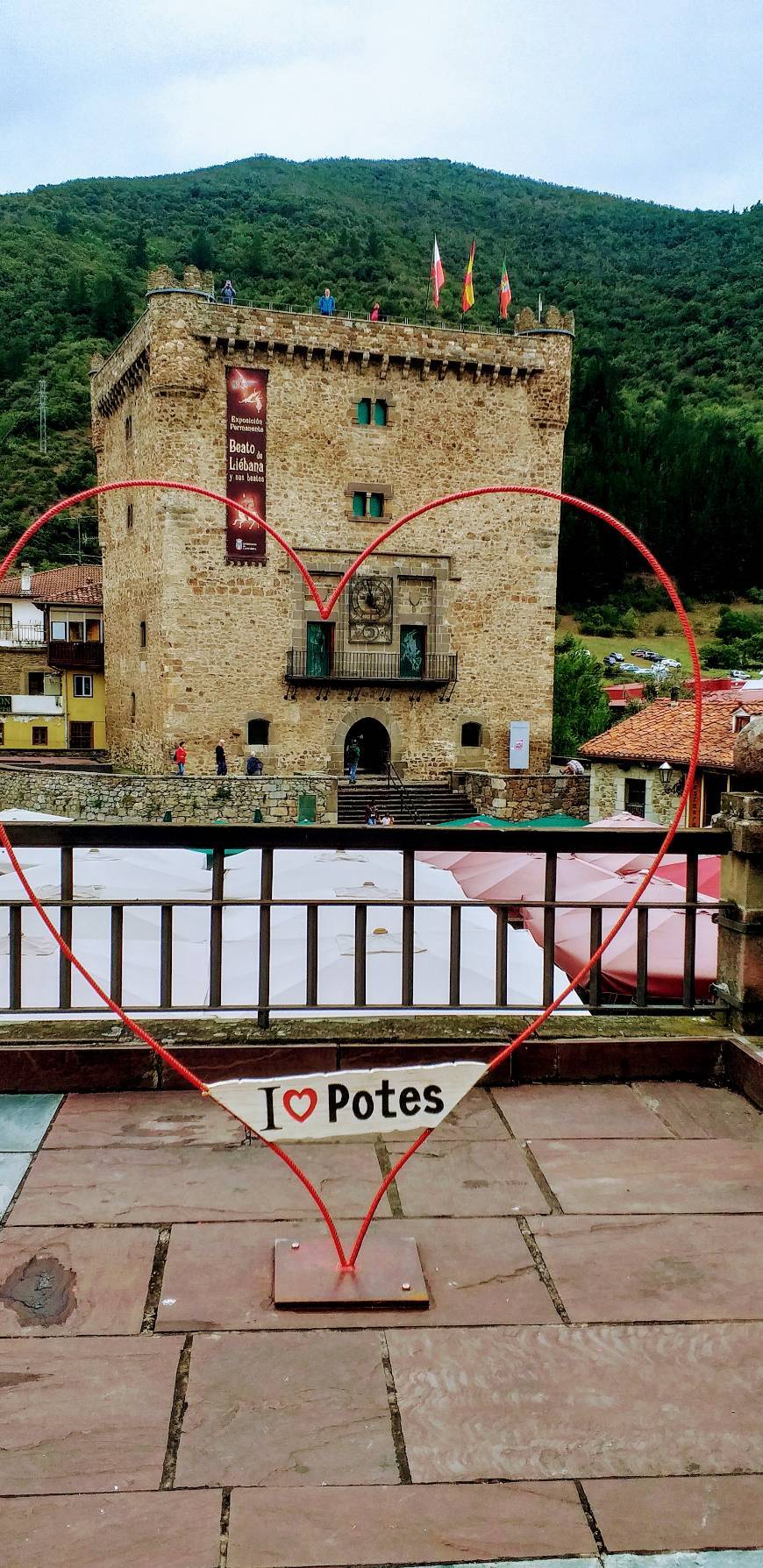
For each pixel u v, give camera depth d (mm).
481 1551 2254
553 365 38156
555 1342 2998
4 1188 3799
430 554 37719
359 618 37125
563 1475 2482
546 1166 4059
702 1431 2646
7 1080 4656
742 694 31047
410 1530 2303
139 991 8594
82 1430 2590
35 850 13625
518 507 38812
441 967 9367
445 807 37094
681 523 99688
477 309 110500
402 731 38281
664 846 3320
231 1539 2264
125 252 126125
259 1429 2615
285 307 95312
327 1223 3246
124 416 39594
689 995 5152
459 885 13031
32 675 51250
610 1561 2232
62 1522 2299
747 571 99125
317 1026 4938
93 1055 4664
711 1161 4113
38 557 68312
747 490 100750
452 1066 3299
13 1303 3121
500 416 38125
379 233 152500
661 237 183750
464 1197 3807
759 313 137250
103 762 43438
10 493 76000
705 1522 2346
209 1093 3225
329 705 37281
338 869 12992
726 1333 3057
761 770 4949
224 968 9383
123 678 41750
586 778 37312
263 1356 2910
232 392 34938
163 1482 2424
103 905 4852
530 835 4898
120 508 40781
